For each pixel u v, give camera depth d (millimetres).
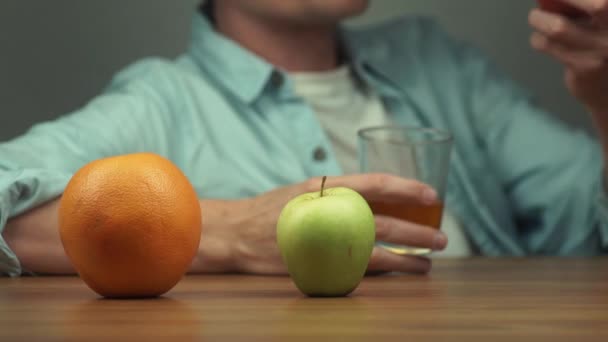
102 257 753
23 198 993
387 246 1010
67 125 1200
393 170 1016
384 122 1537
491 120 1663
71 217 759
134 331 626
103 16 2014
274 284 892
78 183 764
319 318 670
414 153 1015
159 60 1485
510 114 1669
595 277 944
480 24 2145
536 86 2139
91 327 642
